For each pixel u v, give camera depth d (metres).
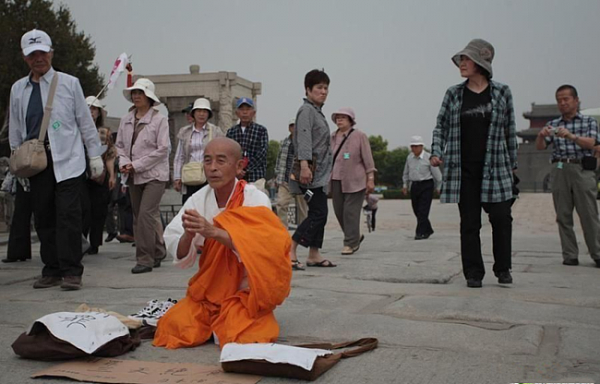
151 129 7.08
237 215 3.61
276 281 3.53
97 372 3.16
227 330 3.54
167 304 4.29
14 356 3.51
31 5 29.23
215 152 3.73
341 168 8.43
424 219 11.45
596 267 7.29
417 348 3.61
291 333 3.96
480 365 3.28
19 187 7.68
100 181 7.82
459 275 6.51
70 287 5.63
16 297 5.36
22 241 7.82
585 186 7.22
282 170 10.36
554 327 4.09
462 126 5.64
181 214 3.87
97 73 31.47
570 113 7.37
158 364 3.30
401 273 6.45
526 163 73.19
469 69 5.58
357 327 4.06
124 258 8.41
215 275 3.75
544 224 17.33
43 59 5.65
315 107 6.91
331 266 7.16
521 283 5.94
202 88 14.61
